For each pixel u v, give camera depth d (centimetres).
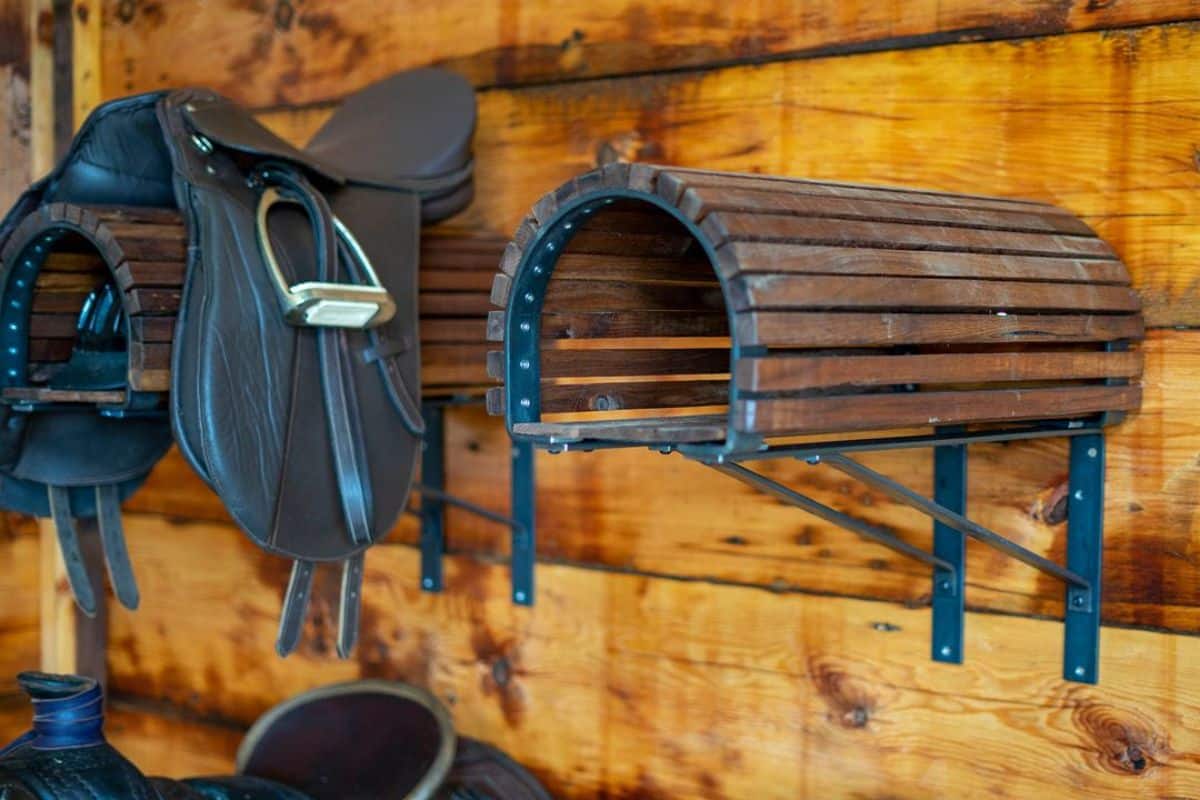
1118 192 129
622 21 161
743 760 157
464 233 170
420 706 167
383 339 136
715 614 158
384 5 183
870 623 147
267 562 202
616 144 162
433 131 155
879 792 147
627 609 165
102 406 134
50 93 215
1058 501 134
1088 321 120
